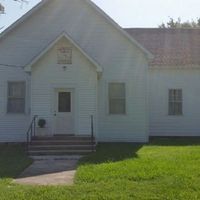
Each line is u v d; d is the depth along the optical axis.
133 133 26.73
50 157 20.98
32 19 27.08
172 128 30.00
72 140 22.83
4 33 26.70
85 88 25.06
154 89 30.06
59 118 25.06
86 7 27.03
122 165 17.23
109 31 26.94
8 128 26.89
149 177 14.77
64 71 25.06
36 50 27.02
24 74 26.89
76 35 27.05
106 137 26.80
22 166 17.92
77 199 12.01
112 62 26.86
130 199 11.91
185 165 17.05
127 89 26.81
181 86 30.02
